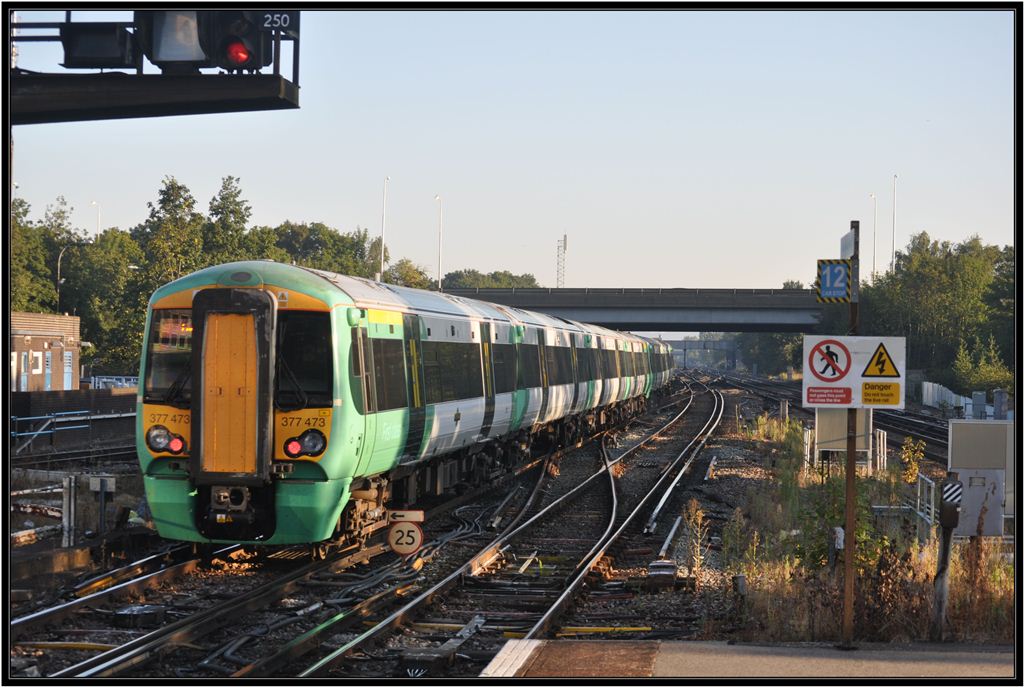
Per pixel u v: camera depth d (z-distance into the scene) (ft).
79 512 81.05
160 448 65.98
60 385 219.00
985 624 53.83
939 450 169.58
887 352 46.98
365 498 72.74
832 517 67.26
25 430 144.15
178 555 70.79
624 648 47.29
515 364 118.52
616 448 172.96
